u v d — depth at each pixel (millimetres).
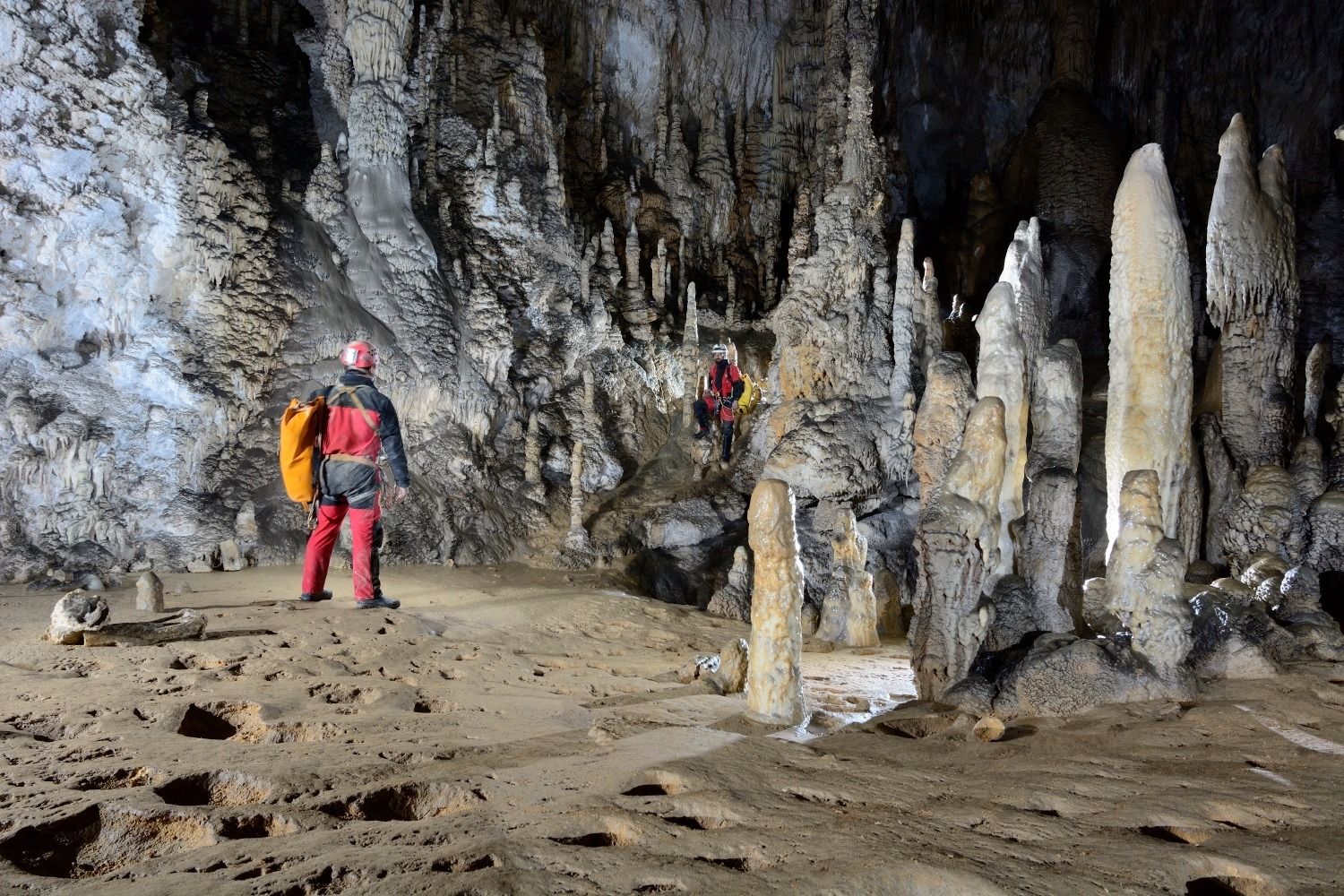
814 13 16594
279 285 9539
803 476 11078
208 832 2631
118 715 3711
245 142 11062
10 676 4227
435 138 12406
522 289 12719
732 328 15109
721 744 3666
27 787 2848
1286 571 6664
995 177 20562
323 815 2744
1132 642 4562
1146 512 4824
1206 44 19594
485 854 2424
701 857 2467
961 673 4824
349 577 8000
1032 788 3090
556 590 8367
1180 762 3451
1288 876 2328
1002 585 5457
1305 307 17094
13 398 7723
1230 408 9047
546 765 3318
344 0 11617
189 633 5137
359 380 6539
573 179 15398
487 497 10672
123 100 8469
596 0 15820
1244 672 4801
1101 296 17438
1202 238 17516
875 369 11750
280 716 3854
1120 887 2264
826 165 14438
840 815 2824
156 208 8648
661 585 10797
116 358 8438
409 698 4332
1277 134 19438
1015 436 5785
